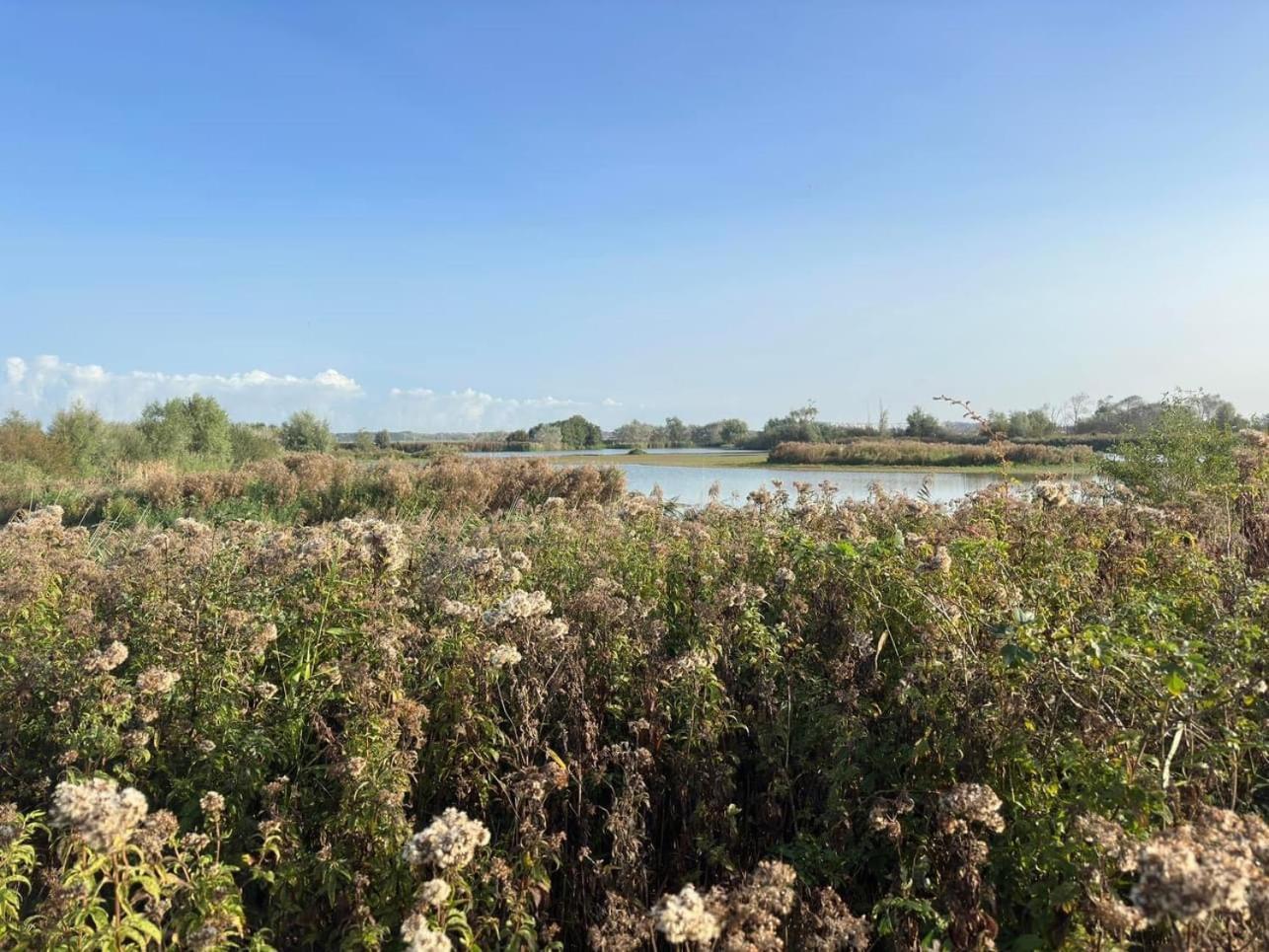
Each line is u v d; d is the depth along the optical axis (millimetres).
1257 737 2861
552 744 3857
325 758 3779
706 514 7285
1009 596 3898
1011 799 2961
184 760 3678
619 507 8258
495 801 3619
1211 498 6984
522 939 2721
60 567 5391
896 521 6484
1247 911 1996
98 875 2977
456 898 2773
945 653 3641
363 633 4133
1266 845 2098
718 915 2236
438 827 2557
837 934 2508
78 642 4250
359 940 2619
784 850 3137
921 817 3146
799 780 3594
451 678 3777
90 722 3504
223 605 4426
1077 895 2414
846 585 4668
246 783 3391
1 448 27641
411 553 5688
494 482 17281
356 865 3059
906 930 2689
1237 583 4121
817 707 3691
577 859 3287
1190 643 2902
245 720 3736
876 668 3912
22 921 2668
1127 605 3592
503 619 3906
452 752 3643
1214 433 9391
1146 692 2912
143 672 3723
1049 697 3143
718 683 3660
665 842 3607
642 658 4141
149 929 2523
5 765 3783
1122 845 2260
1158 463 9359
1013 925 2713
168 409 35969
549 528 6773
